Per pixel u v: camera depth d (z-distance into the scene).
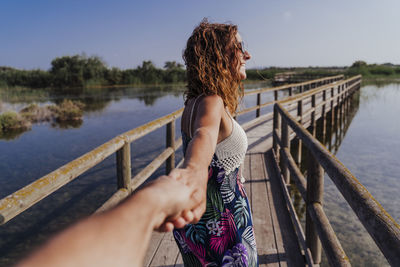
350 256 3.39
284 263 2.18
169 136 3.72
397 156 7.67
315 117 9.20
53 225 4.21
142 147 8.23
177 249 2.33
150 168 2.84
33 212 4.61
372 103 19.75
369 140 9.70
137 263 0.21
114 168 6.48
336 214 4.36
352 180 1.23
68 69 47.03
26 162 7.23
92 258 0.17
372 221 0.93
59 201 4.97
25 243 3.78
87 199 5.05
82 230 0.18
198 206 0.36
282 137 3.93
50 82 45.38
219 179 0.97
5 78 44.22
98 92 34.16
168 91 34.69
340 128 12.40
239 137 0.95
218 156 0.95
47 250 0.16
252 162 4.72
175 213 0.31
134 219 0.23
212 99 0.81
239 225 1.00
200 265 1.01
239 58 0.91
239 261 0.96
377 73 59.88
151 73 52.94
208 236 0.98
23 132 11.38
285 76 35.72
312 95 8.99
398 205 4.85
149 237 0.24
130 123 12.98
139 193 0.28
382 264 3.24
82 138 10.00
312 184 2.01
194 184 0.37
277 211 3.01
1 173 6.46
